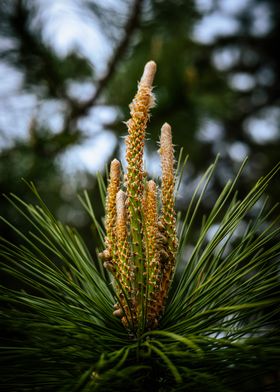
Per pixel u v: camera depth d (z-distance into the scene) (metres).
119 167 0.41
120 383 0.34
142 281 0.38
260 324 0.37
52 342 0.36
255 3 1.56
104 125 0.93
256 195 0.41
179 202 1.40
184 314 0.40
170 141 0.41
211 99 1.02
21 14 0.77
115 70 0.90
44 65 0.83
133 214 0.39
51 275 0.41
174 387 0.36
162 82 0.93
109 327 0.40
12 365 0.35
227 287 0.39
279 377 0.37
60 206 1.04
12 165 0.79
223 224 0.42
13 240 0.75
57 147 0.84
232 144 1.55
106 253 0.40
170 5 0.88
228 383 0.35
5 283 0.69
